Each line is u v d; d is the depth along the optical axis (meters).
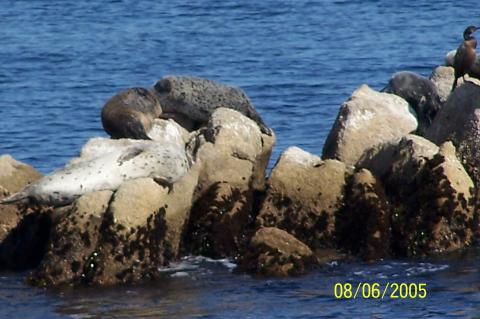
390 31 122.94
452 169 49.09
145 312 41.47
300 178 49.31
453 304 41.81
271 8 140.88
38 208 48.59
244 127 51.88
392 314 40.84
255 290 43.75
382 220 48.28
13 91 94.81
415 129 55.62
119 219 44.91
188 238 48.38
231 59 109.19
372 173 51.12
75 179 47.50
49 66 107.12
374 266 46.75
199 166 49.69
